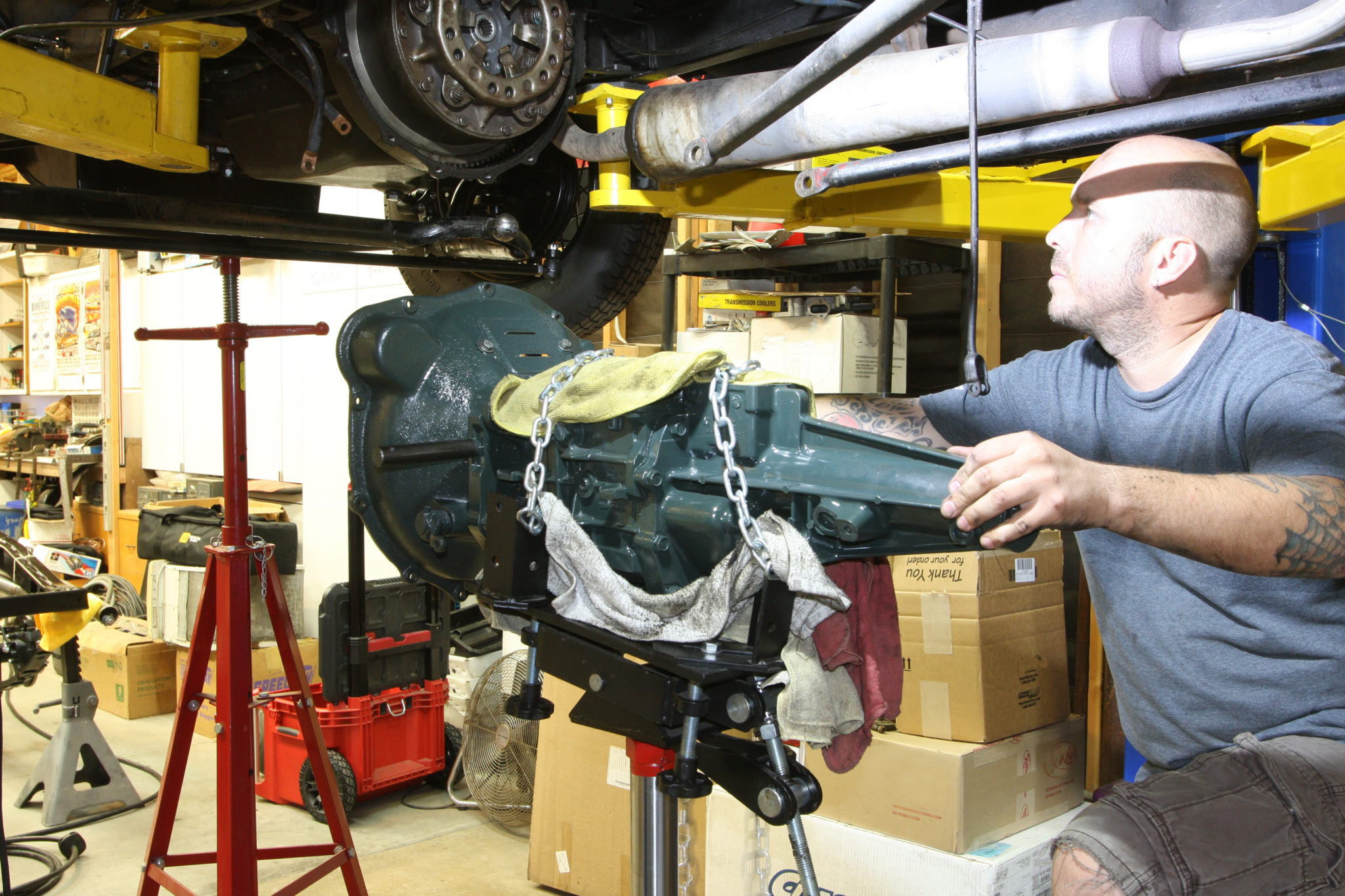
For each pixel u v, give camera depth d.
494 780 3.19
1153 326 1.29
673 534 1.12
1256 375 1.16
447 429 1.40
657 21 1.81
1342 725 1.18
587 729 2.77
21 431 7.41
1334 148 1.60
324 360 4.40
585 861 2.75
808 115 1.35
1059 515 0.84
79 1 1.62
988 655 2.32
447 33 1.47
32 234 1.56
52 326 7.43
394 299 1.45
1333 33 0.93
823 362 2.83
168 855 2.25
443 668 3.53
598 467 1.19
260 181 2.20
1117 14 1.48
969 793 2.24
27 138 1.47
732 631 1.18
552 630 1.22
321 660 2.28
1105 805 1.17
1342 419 1.04
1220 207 1.23
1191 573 1.22
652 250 2.33
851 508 0.96
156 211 1.62
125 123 1.51
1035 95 1.15
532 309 1.58
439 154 1.64
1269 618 1.18
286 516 4.82
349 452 1.40
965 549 0.94
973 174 0.93
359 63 1.51
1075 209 1.35
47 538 6.87
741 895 2.50
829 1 1.53
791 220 1.83
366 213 4.36
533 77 1.57
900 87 1.26
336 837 2.39
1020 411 1.50
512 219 1.78
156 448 5.96
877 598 1.19
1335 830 1.12
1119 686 1.39
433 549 1.41
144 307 5.97
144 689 4.46
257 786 3.47
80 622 3.27
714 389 1.05
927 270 3.03
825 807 2.42
